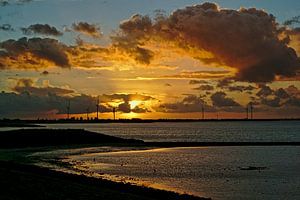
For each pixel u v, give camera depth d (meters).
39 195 37.28
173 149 126.88
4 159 87.56
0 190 38.00
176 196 44.38
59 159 89.81
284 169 78.44
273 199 49.31
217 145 145.75
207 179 64.06
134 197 40.66
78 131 153.75
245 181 62.53
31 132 143.62
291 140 195.88
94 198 38.03
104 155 101.88
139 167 78.06
